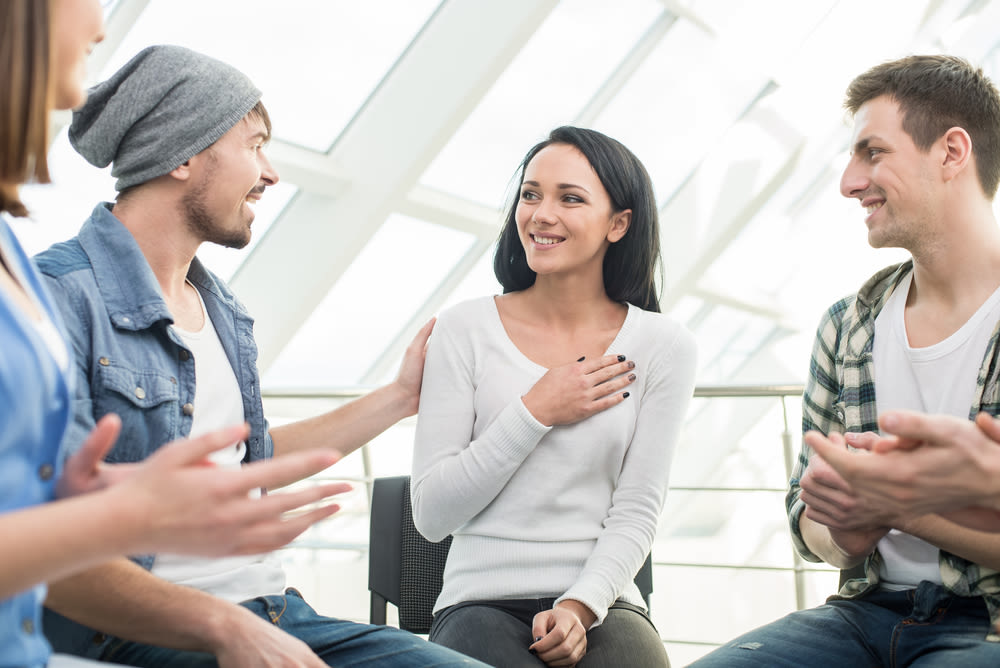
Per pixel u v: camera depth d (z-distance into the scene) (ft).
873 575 4.69
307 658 3.73
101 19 2.89
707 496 19.20
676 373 5.45
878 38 23.20
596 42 17.67
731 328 33.45
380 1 13.64
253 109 4.79
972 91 4.50
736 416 28.40
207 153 4.56
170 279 4.69
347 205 14.99
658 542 19.90
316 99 14.16
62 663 2.89
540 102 17.70
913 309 4.79
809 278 35.70
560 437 5.17
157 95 4.44
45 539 2.03
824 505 4.09
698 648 13.28
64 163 11.15
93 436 2.46
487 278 20.45
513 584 5.04
